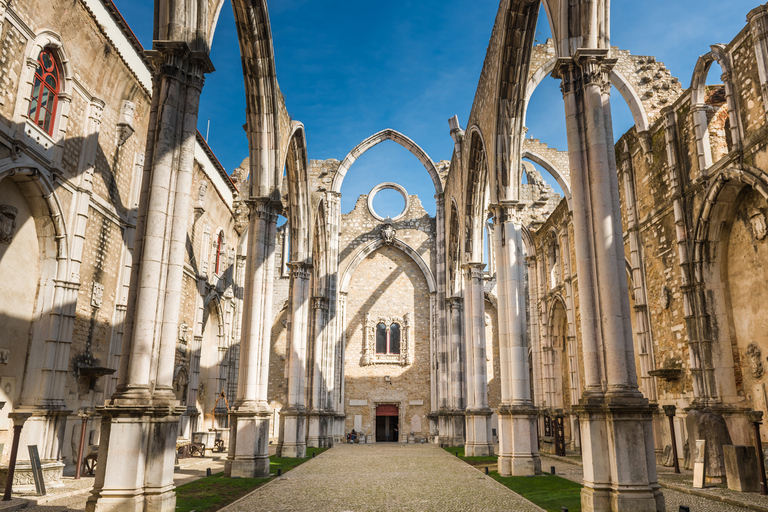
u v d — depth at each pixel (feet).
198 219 82.58
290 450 66.90
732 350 47.78
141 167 61.82
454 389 85.15
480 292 69.21
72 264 47.80
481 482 41.37
